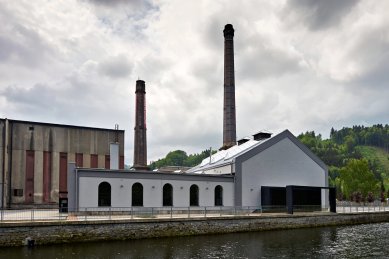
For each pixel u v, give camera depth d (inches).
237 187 1785.2
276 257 971.9
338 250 1074.7
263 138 2230.6
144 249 1058.7
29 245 1069.1
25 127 2037.4
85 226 1154.0
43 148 2066.9
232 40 3147.1
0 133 1959.9
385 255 1007.6
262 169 1863.9
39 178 2025.1
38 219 1182.3
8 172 1956.2
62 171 2097.7
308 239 1270.9
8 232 1056.8
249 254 1007.0
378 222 1881.2
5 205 1915.6
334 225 1716.3
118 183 1531.7
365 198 3501.5
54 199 2046.0
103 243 1139.9
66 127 2153.1
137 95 3260.3
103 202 1499.8
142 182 1583.4
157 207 1592.0
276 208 1796.3
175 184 1657.2
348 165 3848.4
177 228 1306.6
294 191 1856.5
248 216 1470.2
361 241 1235.9
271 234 1386.6
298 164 1969.7
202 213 1653.5
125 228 1214.9
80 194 1457.9
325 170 2047.2
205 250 1056.2
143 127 3235.7
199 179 1716.3
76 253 989.8
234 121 3009.4
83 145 2188.7
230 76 3075.8
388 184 7042.3
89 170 1483.8
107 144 2269.9
